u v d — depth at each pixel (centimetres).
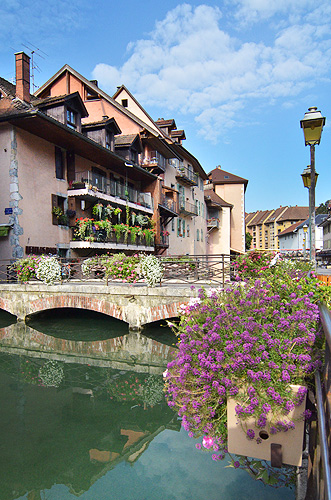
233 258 1017
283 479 303
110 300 987
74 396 625
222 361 274
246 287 395
